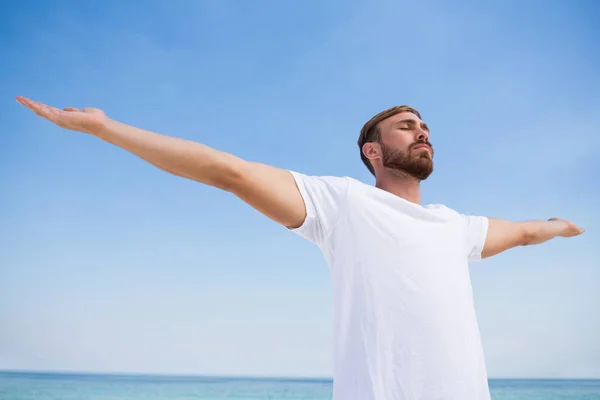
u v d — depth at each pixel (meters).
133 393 25.72
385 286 1.86
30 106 1.60
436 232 2.04
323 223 1.93
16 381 26.67
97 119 1.65
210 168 1.76
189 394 25.81
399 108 2.42
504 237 2.43
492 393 25.31
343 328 1.86
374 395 1.72
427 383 1.78
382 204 2.00
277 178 1.90
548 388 24.75
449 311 1.91
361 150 2.54
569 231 2.66
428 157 2.30
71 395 24.38
